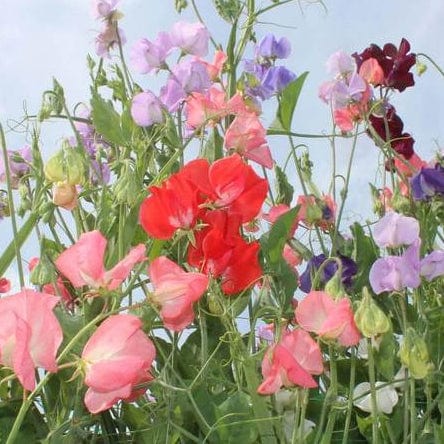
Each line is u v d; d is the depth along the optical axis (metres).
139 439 0.76
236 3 0.97
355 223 0.93
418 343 0.71
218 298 0.71
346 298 0.69
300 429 0.69
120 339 0.60
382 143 1.02
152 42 0.99
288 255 0.96
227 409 0.72
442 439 0.74
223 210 0.74
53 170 0.74
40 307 0.58
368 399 0.81
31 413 0.74
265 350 0.71
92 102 0.85
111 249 0.79
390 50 1.09
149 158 0.88
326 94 1.06
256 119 0.84
